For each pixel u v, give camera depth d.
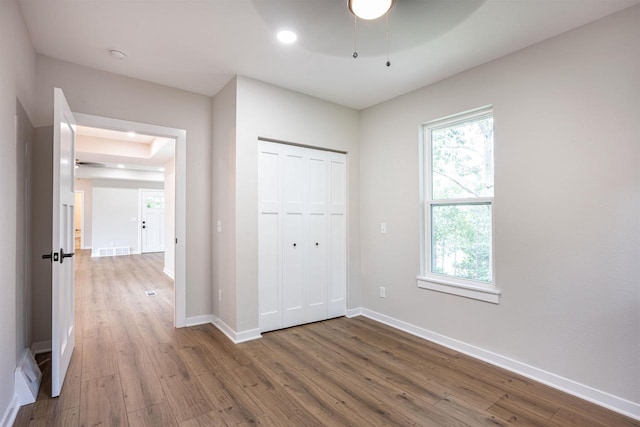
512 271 2.54
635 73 1.99
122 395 2.12
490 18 2.13
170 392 2.17
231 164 3.13
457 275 3.03
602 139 2.11
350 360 2.69
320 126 3.61
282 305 3.40
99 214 9.30
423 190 3.30
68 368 2.47
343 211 3.90
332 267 3.80
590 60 2.16
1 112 1.74
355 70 2.92
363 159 3.94
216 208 3.49
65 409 1.96
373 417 1.94
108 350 2.81
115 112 3.04
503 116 2.61
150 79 3.17
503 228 2.60
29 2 2.02
